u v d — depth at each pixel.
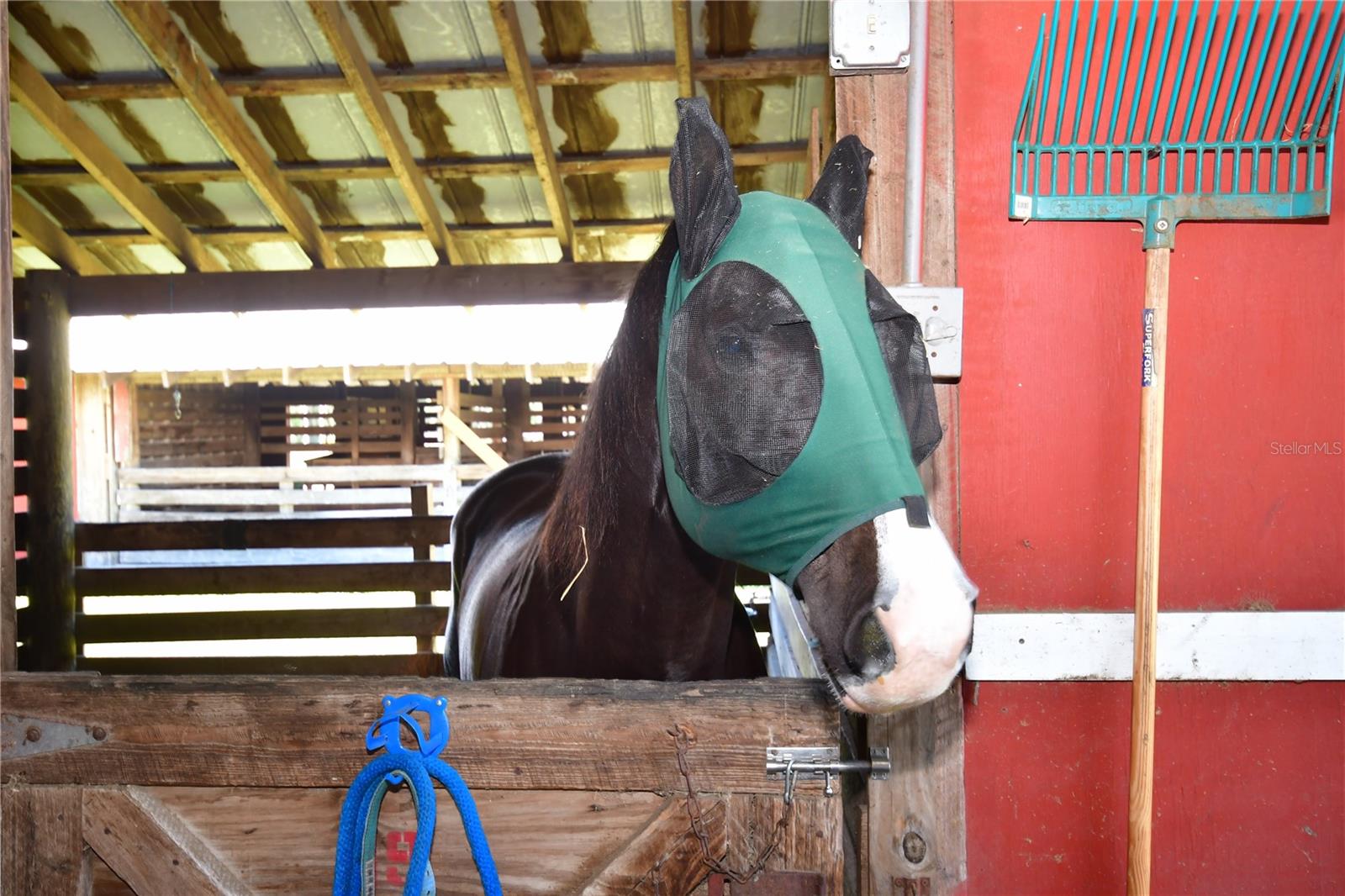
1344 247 1.18
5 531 1.15
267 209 5.23
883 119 1.14
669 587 1.06
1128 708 1.20
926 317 1.12
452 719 1.01
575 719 1.00
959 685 1.15
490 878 0.92
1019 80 1.20
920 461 0.87
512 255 5.81
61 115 4.07
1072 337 1.21
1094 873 1.20
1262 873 1.21
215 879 1.05
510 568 1.52
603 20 3.76
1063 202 1.18
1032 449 1.21
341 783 1.03
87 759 1.06
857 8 1.12
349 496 8.62
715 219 0.85
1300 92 1.17
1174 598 1.21
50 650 3.85
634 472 1.03
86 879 1.08
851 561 0.75
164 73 4.06
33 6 3.68
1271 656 1.17
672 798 1.00
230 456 10.83
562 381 10.46
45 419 4.01
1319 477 1.19
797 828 0.99
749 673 1.36
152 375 8.28
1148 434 1.07
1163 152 1.17
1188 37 1.14
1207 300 1.19
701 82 4.08
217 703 1.04
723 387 0.79
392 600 5.98
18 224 4.85
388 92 4.16
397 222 5.33
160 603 5.92
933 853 1.15
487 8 3.71
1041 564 1.21
